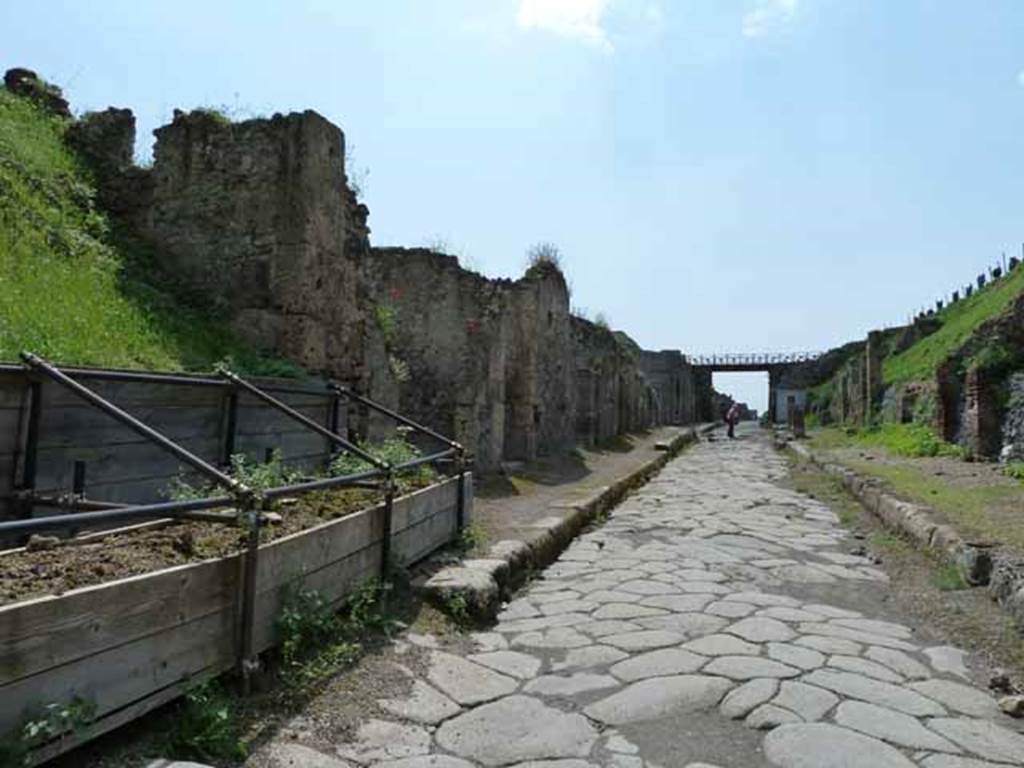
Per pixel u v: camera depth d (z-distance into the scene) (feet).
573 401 63.10
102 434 15.65
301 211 25.76
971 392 52.39
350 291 29.01
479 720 11.97
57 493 14.56
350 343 28.89
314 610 12.78
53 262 21.22
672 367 146.10
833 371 168.76
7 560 10.82
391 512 16.69
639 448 71.51
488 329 40.70
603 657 15.11
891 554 25.59
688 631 16.89
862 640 16.34
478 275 42.73
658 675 14.08
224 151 26.73
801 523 32.65
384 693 12.44
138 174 28.02
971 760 10.79
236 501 11.35
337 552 14.14
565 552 26.12
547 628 17.07
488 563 19.47
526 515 28.63
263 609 11.70
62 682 8.22
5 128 25.96
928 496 31.76
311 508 16.22
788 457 72.43
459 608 16.71
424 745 10.96
